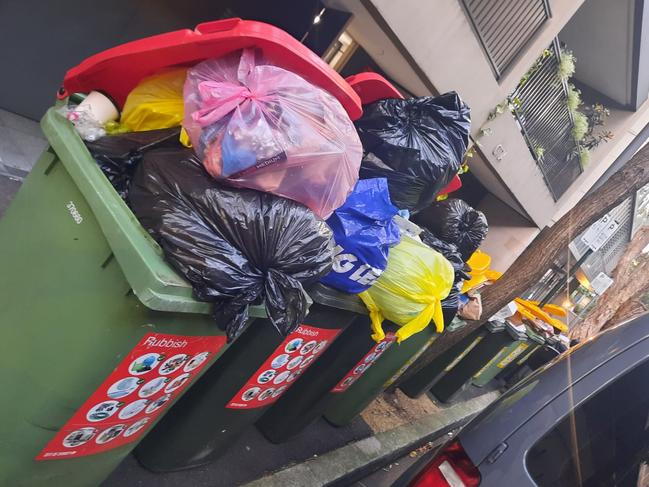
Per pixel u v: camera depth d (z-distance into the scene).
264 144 1.83
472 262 5.08
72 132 2.02
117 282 1.77
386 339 3.62
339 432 4.43
